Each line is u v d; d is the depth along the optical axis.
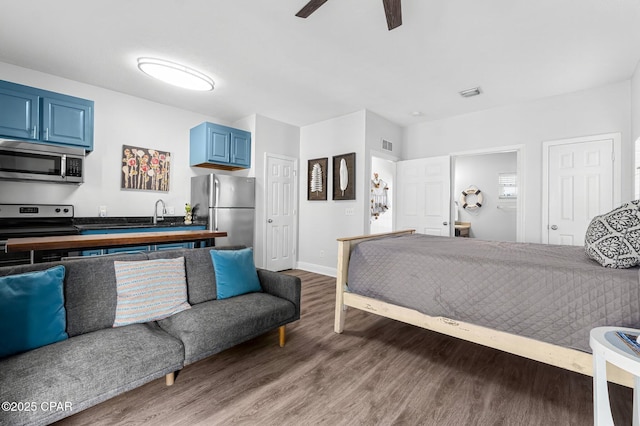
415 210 4.62
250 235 4.38
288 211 4.96
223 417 1.44
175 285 1.96
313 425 1.40
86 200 3.47
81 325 1.61
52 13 2.18
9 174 2.77
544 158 3.61
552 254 2.00
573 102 3.44
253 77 3.22
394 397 1.62
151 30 2.39
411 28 2.31
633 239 1.46
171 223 3.81
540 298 1.61
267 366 1.92
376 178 6.21
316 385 1.72
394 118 4.55
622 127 3.14
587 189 3.32
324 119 4.69
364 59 2.81
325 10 2.11
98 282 1.73
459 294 1.88
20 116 2.82
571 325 1.51
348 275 2.52
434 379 1.80
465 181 6.84
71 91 3.34
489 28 2.29
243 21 2.26
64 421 1.38
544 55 2.67
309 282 4.14
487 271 1.81
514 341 1.67
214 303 2.02
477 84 3.31
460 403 1.58
